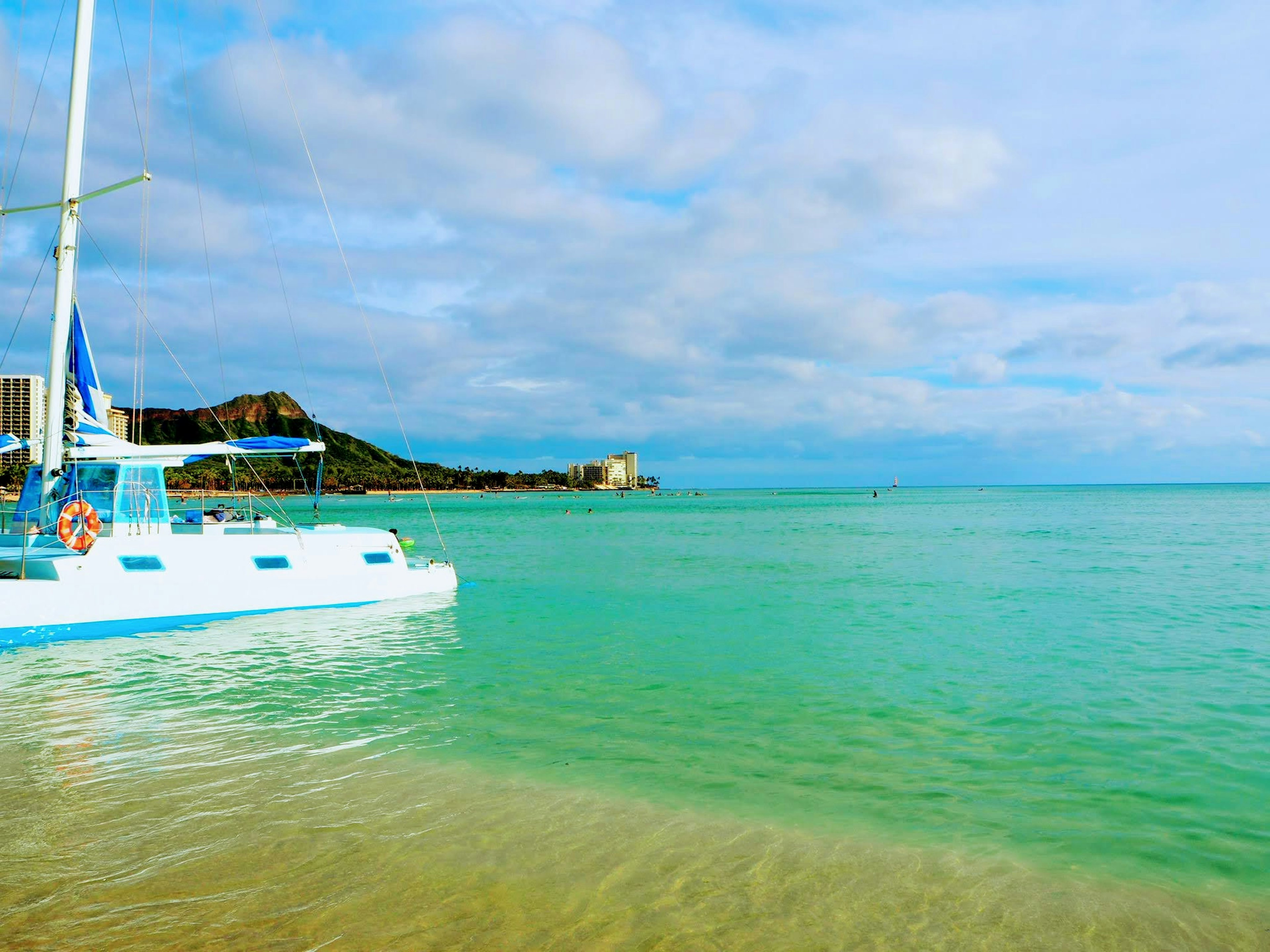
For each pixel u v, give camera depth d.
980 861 6.13
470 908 5.34
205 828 6.57
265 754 8.53
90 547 14.84
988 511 94.00
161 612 15.62
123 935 4.96
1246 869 6.03
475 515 99.19
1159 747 8.77
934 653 13.77
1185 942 5.05
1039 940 5.05
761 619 17.20
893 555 34.25
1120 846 6.40
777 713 10.13
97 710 10.27
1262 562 30.03
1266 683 11.53
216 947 4.84
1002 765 8.24
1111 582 23.80
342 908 5.32
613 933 5.06
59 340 15.25
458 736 9.20
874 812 7.05
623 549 38.91
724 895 5.57
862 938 5.05
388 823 6.73
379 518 83.69
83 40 15.21
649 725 9.68
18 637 14.12
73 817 6.77
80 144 15.30
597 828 6.66
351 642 14.73
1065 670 12.43
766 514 97.31
